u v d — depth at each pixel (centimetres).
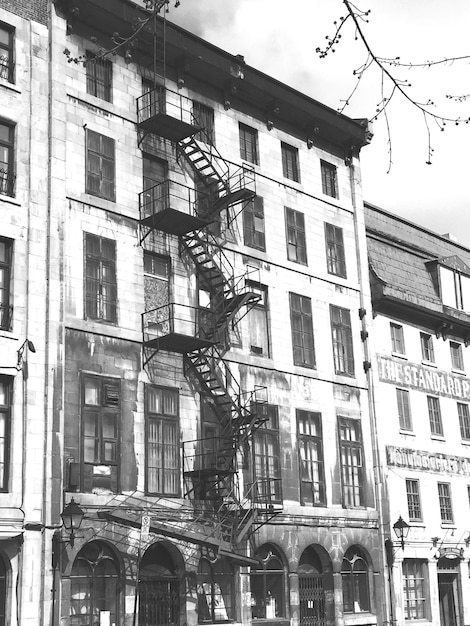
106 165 2758
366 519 3262
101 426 2506
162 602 2575
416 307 3841
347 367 3409
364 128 3709
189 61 3077
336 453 3231
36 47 2633
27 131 2541
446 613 3681
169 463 2670
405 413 3703
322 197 3534
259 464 2944
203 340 2692
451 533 3709
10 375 2330
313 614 2998
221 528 2706
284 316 3203
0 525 2208
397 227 4216
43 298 2455
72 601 2352
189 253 2936
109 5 2800
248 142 3319
